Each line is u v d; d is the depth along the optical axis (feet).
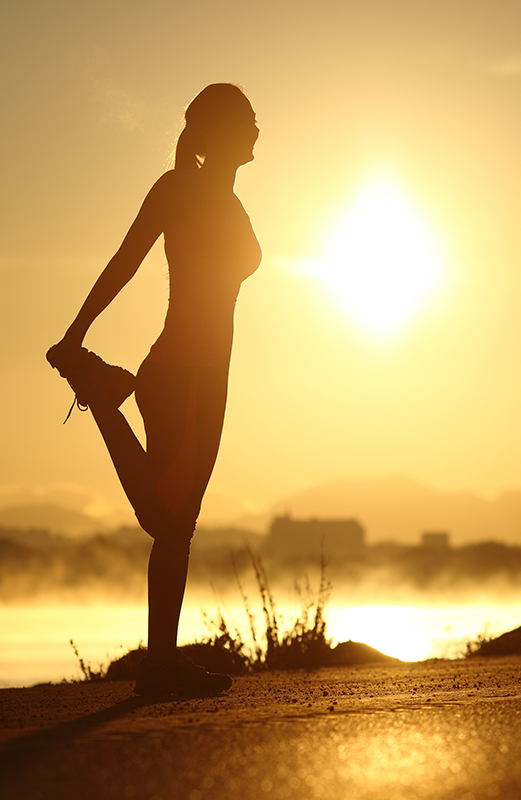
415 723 12.60
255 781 9.25
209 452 18.48
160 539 18.22
